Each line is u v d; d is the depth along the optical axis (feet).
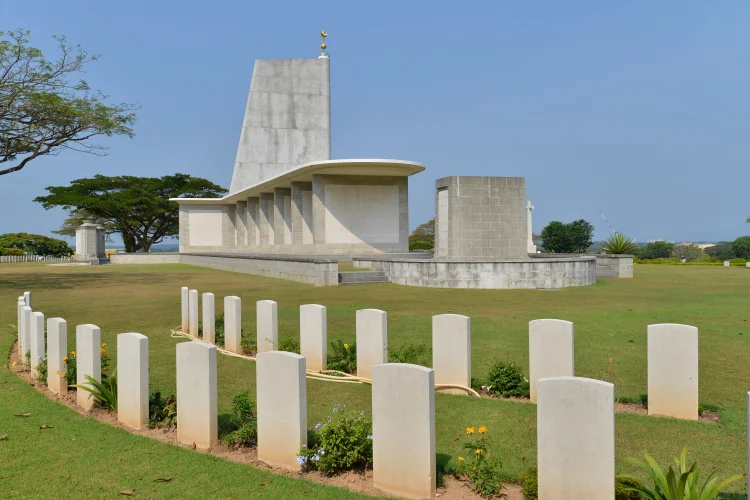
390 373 15.46
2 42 66.28
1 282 84.58
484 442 16.69
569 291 61.93
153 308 52.65
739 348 30.83
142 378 20.67
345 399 23.61
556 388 13.78
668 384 20.71
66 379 25.35
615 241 133.59
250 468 17.13
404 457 15.21
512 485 15.65
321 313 29.01
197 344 18.83
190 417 19.11
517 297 56.03
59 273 110.11
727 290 63.16
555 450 13.80
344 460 16.57
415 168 114.42
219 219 180.65
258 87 166.20
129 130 78.89
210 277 95.91
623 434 18.79
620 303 50.70
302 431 16.92
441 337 25.03
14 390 26.04
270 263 94.53
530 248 133.39
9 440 19.36
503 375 24.21
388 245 123.95
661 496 13.05
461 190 73.72
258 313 32.96
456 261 66.08
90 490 15.60
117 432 20.24
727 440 18.19
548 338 22.35
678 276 87.04
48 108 71.00
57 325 25.43
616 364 27.73
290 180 130.00
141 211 208.74
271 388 17.38
